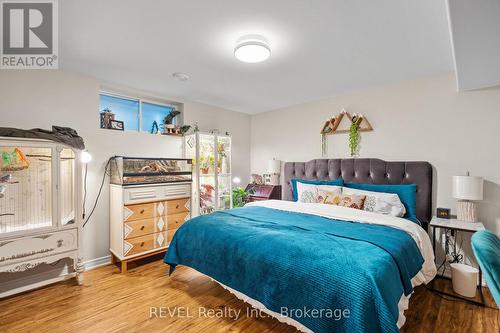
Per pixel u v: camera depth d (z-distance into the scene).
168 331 1.77
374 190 3.02
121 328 1.80
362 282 1.30
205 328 1.81
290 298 1.50
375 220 2.28
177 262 2.43
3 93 2.35
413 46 2.12
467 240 2.58
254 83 3.08
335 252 1.54
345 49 2.18
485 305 2.11
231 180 4.08
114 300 2.18
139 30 1.88
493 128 2.47
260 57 2.10
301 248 1.64
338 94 3.52
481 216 2.52
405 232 2.06
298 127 4.08
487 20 1.37
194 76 2.85
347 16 1.69
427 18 1.71
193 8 1.61
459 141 2.65
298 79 2.93
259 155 4.70
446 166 2.72
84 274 2.71
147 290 2.36
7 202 2.18
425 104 2.85
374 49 2.18
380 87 3.19
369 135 3.28
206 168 3.75
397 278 1.46
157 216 3.07
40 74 2.55
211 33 1.93
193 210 3.50
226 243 1.99
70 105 2.73
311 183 3.56
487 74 2.14
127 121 3.39
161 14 1.68
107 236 3.03
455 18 1.37
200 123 4.01
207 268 2.10
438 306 2.11
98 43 2.08
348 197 2.89
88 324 1.84
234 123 4.54
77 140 2.45
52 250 2.27
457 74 2.15
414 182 2.84
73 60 2.41
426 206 2.75
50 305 2.10
